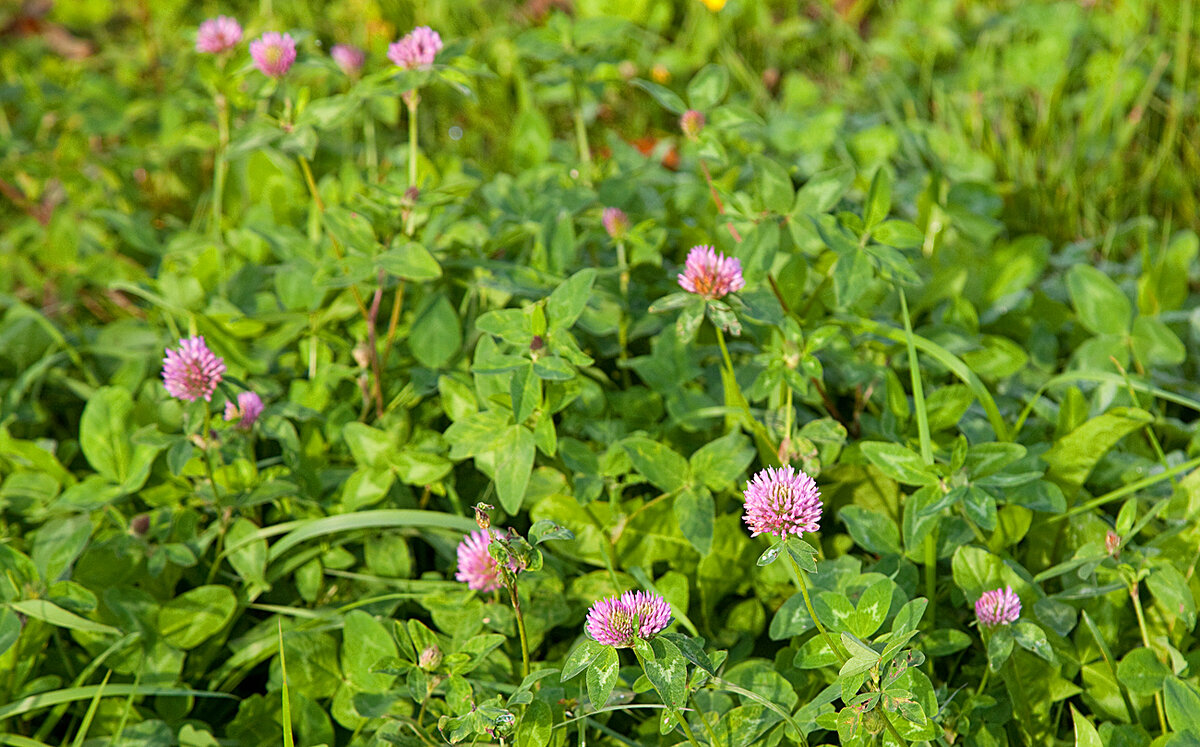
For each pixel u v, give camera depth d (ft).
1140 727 4.91
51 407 5.73
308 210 5.92
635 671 5.01
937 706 4.76
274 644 5.14
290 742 4.80
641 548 5.20
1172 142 6.29
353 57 5.95
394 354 5.54
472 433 5.07
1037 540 5.14
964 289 5.66
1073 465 5.16
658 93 5.32
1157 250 6.02
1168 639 5.02
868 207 5.18
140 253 6.15
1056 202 6.21
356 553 5.31
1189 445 5.37
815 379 5.31
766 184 5.24
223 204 6.05
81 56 8.61
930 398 5.21
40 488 5.37
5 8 9.04
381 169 6.18
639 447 5.10
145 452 5.29
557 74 6.13
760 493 4.70
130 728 5.04
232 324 5.47
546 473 5.24
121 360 5.69
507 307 5.50
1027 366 5.51
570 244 5.46
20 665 5.10
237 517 5.29
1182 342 5.61
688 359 5.37
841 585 4.99
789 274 5.36
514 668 5.08
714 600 5.17
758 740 4.90
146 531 5.20
